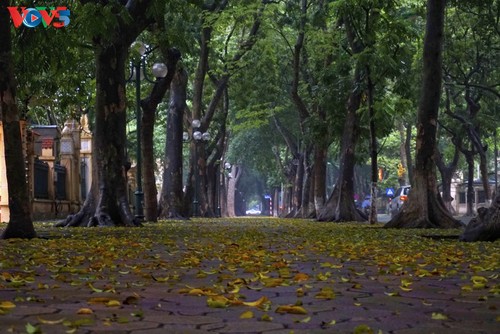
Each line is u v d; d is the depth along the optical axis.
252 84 38.41
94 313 4.76
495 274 7.31
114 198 19.91
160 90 24.25
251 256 9.52
